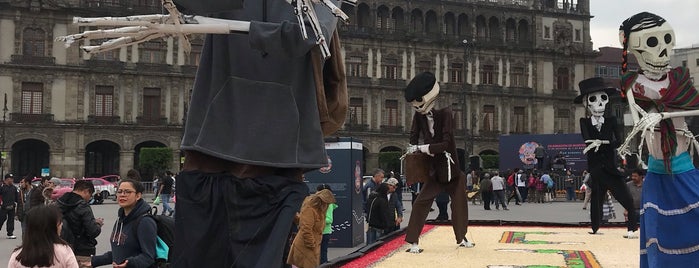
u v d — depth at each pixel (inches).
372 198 632.4
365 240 767.1
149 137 2393.0
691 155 268.1
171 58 2429.9
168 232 289.3
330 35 136.3
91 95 2332.7
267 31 127.6
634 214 559.2
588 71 3056.1
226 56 140.1
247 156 133.0
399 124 2748.5
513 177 1603.1
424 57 2802.7
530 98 2947.8
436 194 485.4
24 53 2255.2
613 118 555.2
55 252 229.6
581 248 490.0
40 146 2432.3
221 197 136.1
